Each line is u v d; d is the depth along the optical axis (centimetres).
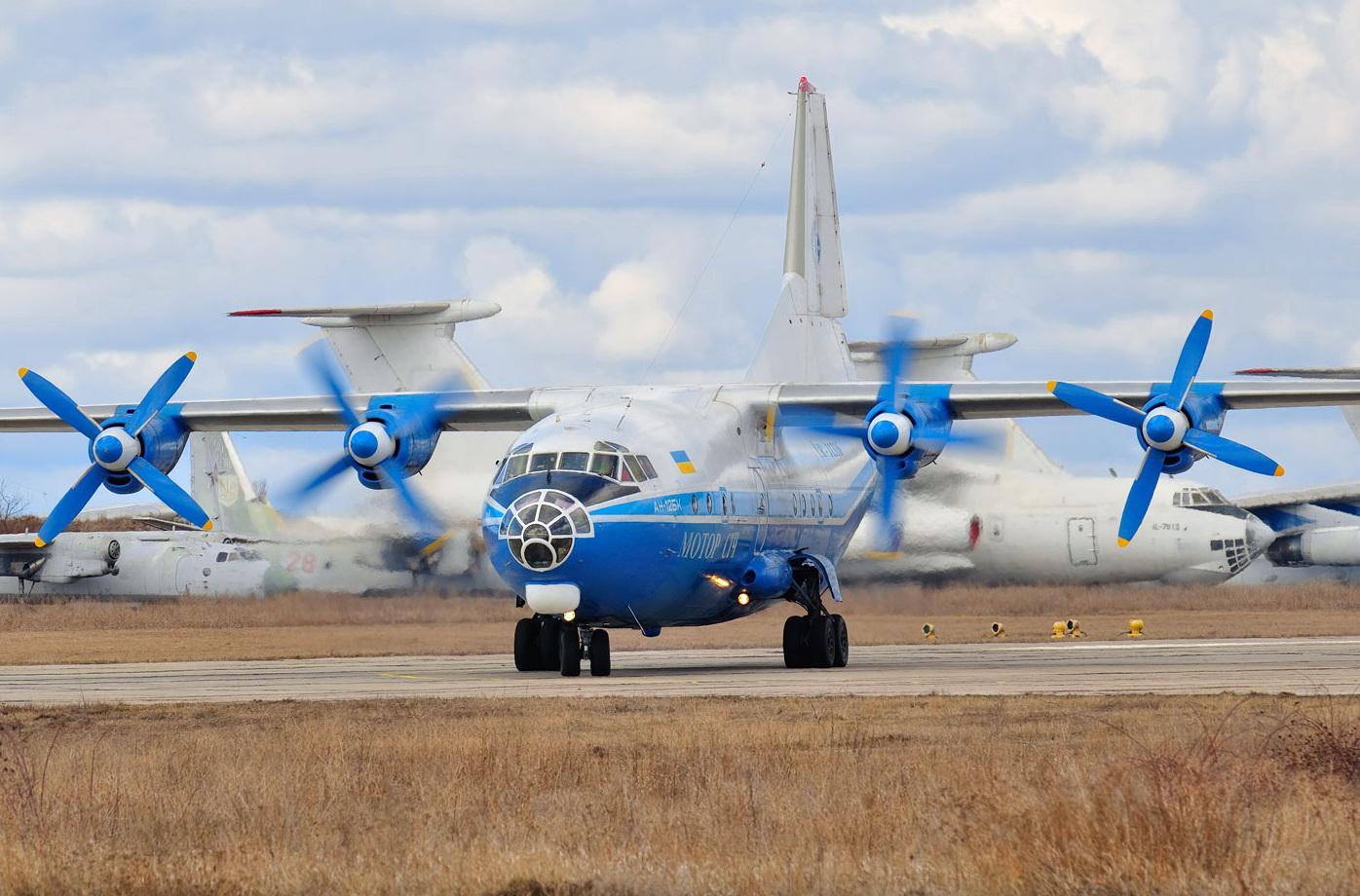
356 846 3834
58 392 10588
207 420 10981
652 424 9469
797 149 12938
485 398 10581
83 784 4662
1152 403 9662
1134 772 4012
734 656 12069
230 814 4216
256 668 10531
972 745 5284
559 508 8750
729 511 9606
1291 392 9631
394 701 7181
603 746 5372
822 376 12744
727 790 4397
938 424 10062
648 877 3425
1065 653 11488
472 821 4100
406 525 17300
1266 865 3394
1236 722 5747
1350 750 4581
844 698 7031
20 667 10938
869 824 3869
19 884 3478
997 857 3475
